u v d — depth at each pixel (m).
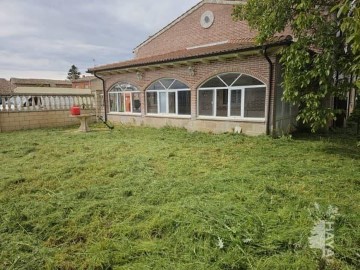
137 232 2.72
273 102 8.12
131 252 2.37
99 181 4.36
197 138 8.60
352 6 2.93
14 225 2.89
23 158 6.08
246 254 2.25
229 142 7.68
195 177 4.47
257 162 5.36
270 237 2.48
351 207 3.19
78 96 13.70
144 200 3.52
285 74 6.33
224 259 2.20
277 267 2.09
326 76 5.66
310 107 6.13
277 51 7.42
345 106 11.61
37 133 10.26
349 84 5.66
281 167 4.90
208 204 3.26
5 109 11.08
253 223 2.74
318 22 5.46
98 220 2.99
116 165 5.32
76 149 7.00
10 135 9.73
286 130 9.25
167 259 2.26
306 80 5.82
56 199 3.62
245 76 8.76
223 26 12.63
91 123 13.83
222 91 9.50
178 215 2.99
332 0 5.32
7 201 3.59
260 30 6.34
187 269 2.11
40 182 4.32
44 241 2.63
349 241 2.37
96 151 6.66
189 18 14.20
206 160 5.64
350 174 4.48
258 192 3.67
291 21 5.94
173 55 11.40
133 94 13.03
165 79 11.34
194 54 9.29
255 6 6.31
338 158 5.62
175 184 4.08
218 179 4.25
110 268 2.20
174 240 2.56
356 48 3.19
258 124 8.56
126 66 11.71
